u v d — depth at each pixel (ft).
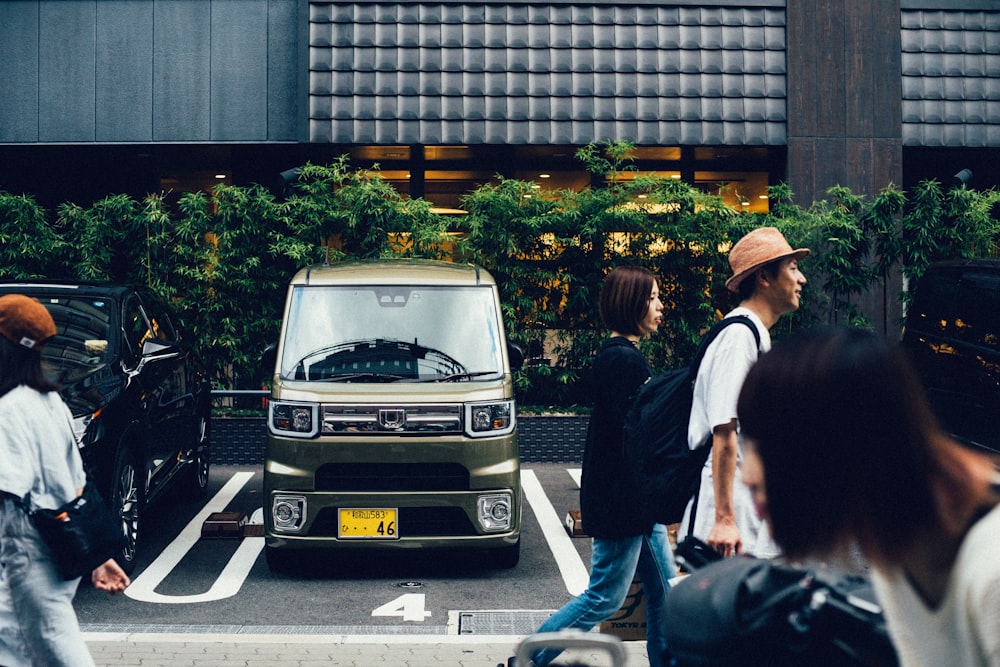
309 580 20.33
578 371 35.42
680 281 35.29
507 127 37.01
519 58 37.22
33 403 10.17
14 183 39.06
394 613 18.03
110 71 37.52
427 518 19.48
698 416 10.18
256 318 34.58
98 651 15.12
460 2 37.24
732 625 3.97
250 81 37.63
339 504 19.31
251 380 35.09
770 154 38.83
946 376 24.22
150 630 16.80
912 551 3.77
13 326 10.18
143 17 37.55
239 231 33.81
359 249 34.50
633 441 10.54
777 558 4.15
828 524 3.86
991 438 22.44
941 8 38.50
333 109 36.78
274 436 19.65
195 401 27.32
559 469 33.19
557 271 34.88
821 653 3.95
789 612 3.93
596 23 37.42
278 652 15.19
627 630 12.93
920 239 34.22
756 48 37.70
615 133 37.19
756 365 4.08
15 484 9.89
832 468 3.80
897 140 37.88
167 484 24.32
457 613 17.88
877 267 35.22
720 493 9.79
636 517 11.87
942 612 3.75
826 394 3.81
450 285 22.12
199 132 37.55
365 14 37.06
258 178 38.93
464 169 38.52
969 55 38.52
